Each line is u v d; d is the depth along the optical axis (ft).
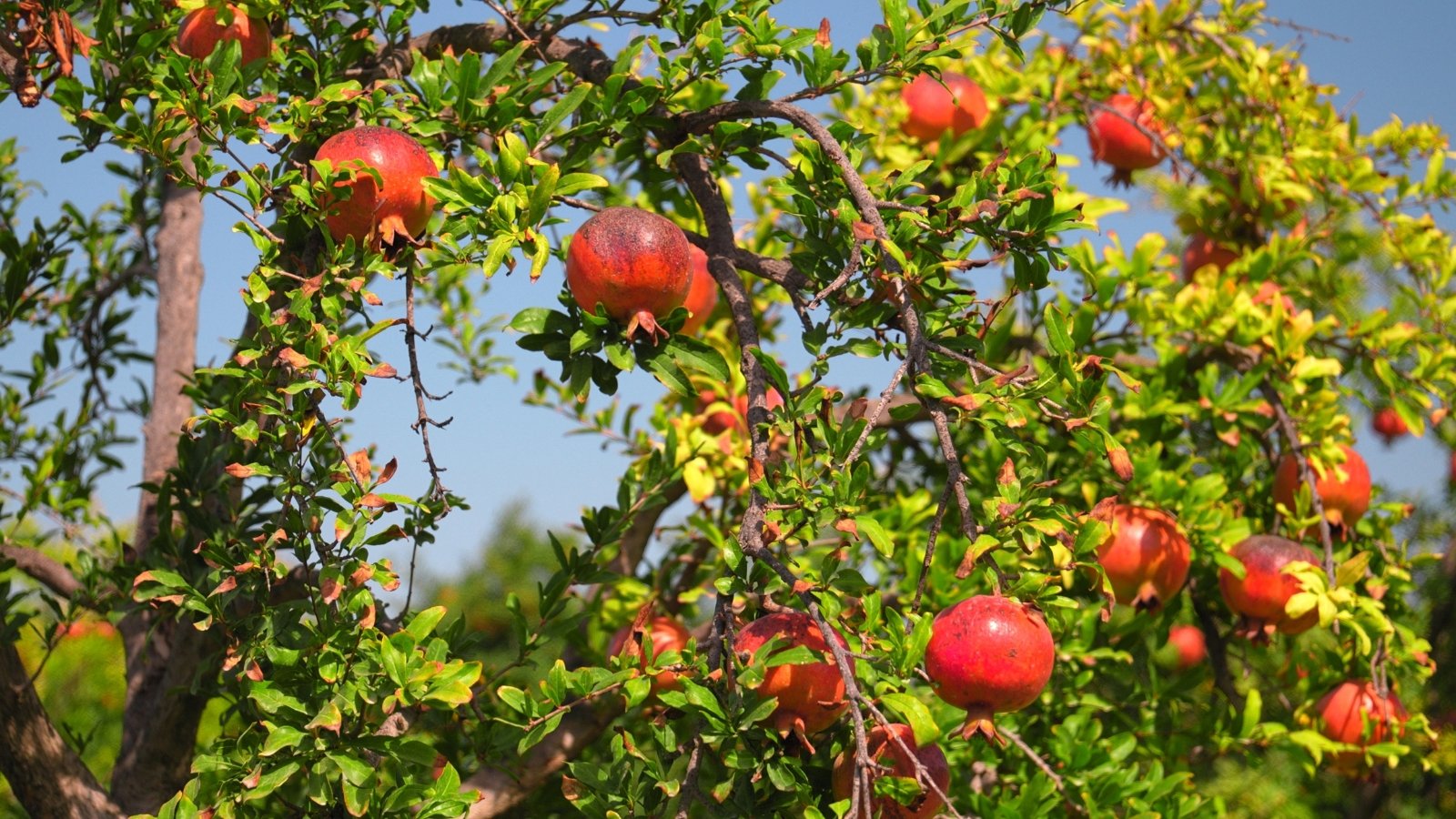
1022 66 12.70
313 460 5.95
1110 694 11.15
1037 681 5.18
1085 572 8.72
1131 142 12.51
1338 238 12.09
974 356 5.99
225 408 6.17
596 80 7.27
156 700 9.01
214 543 6.23
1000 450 10.08
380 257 5.78
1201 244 12.59
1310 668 10.24
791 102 6.57
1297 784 14.62
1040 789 8.25
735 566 5.41
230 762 5.91
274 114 6.70
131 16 6.84
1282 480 10.15
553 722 5.66
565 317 5.85
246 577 6.26
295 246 6.30
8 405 10.86
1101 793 8.81
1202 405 10.29
